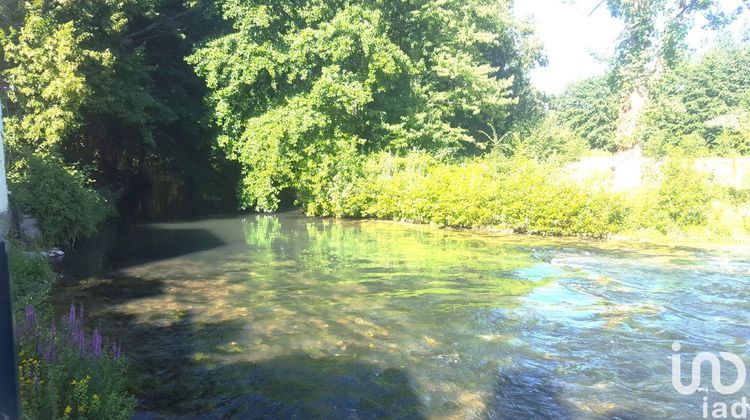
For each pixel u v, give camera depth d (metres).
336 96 18.36
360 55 19.62
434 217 16.66
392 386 5.44
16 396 2.40
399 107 21.22
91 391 4.13
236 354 6.23
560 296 8.77
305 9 19.72
